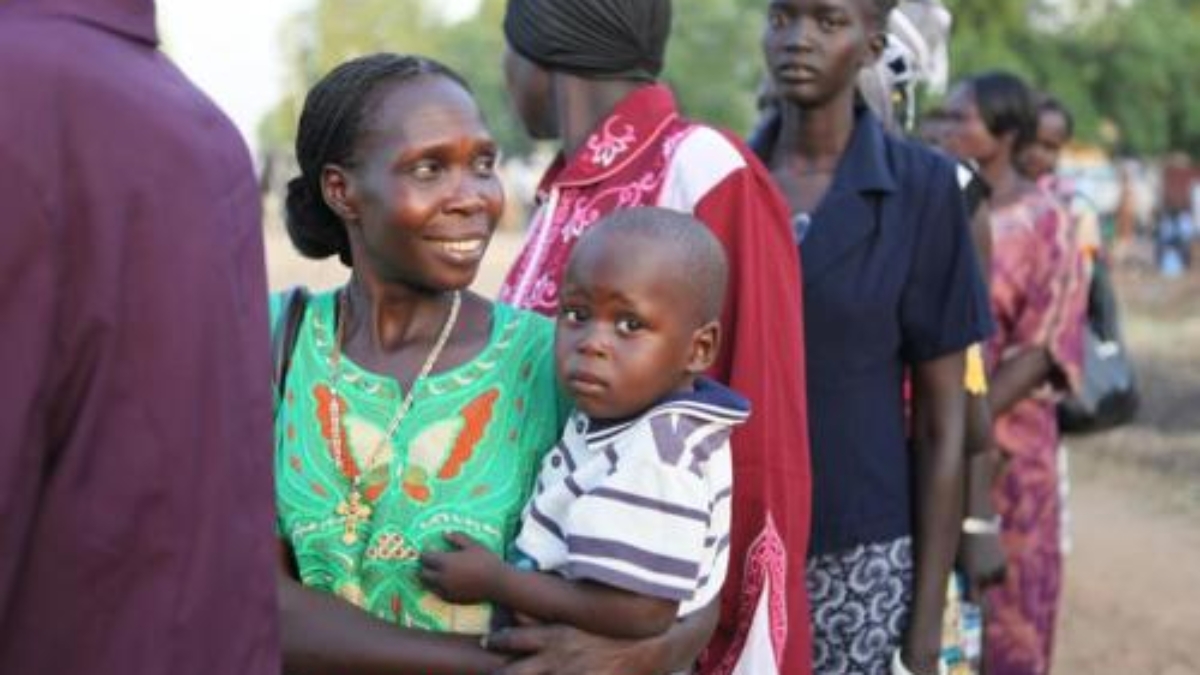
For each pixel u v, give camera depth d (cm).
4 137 147
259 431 166
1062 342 452
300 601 203
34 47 151
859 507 307
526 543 205
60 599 152
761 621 235
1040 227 454
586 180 258
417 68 211
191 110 161
